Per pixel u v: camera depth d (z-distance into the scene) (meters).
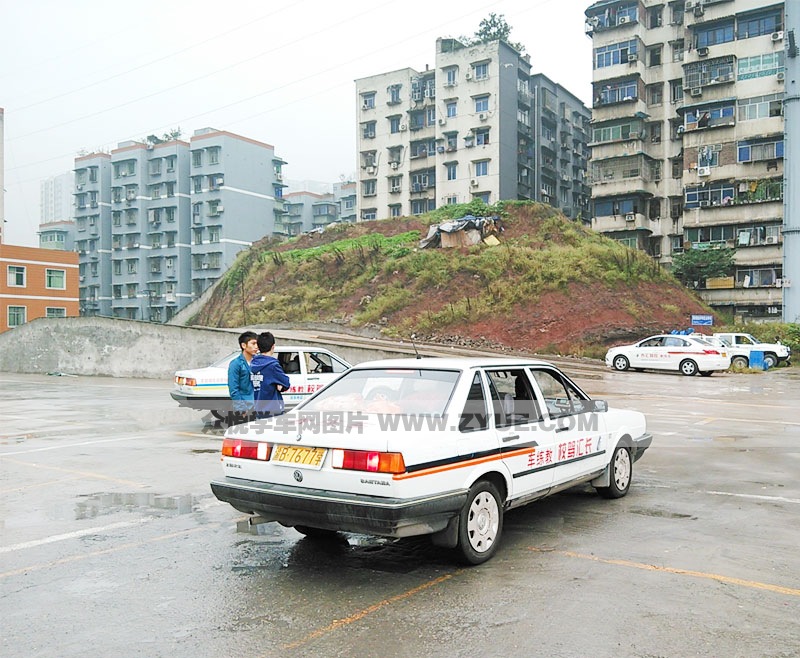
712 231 44.00
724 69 43.84
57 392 20.69
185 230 70.50
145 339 27.22
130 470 8.44
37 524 5.98
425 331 37.88
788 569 4.68
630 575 4.57
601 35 49.03
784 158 39.53
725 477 7.82
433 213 53.75
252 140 70.69
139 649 3.52
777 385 21.42
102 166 74.25
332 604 4.11
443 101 57.53
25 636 3.69
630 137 47.72
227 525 5.95
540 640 3.58
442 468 4.52
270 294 49.34
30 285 50.75
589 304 37.22
